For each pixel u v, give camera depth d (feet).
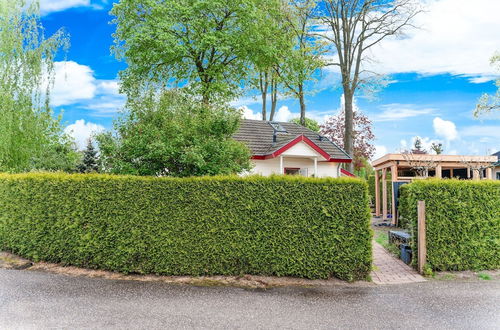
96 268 26.27
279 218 25.22
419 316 17.93
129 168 29.66
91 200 26.22
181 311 18.25
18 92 52.54
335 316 17.87
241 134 59.93
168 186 25.70
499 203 27.96
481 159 58.13
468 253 27.14
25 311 17.72
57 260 27.68
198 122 30.73
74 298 19.95
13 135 50.78
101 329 15.67
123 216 25.72
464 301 20.36
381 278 25.68
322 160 58.08
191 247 25.23
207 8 57.06
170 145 28.66
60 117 63.41
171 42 54.75
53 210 27.43
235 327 16.26
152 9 56.49
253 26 60.85
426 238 27.02
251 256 25.09
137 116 31.19
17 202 29.50
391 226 52.65
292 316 17.80
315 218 25.23
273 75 84.38
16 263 27.81
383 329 16.24
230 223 25.29
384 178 60.85
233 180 25.53
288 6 79.10
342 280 24.97
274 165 56.29
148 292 21.44
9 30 52.60
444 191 27.35
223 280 24.30
